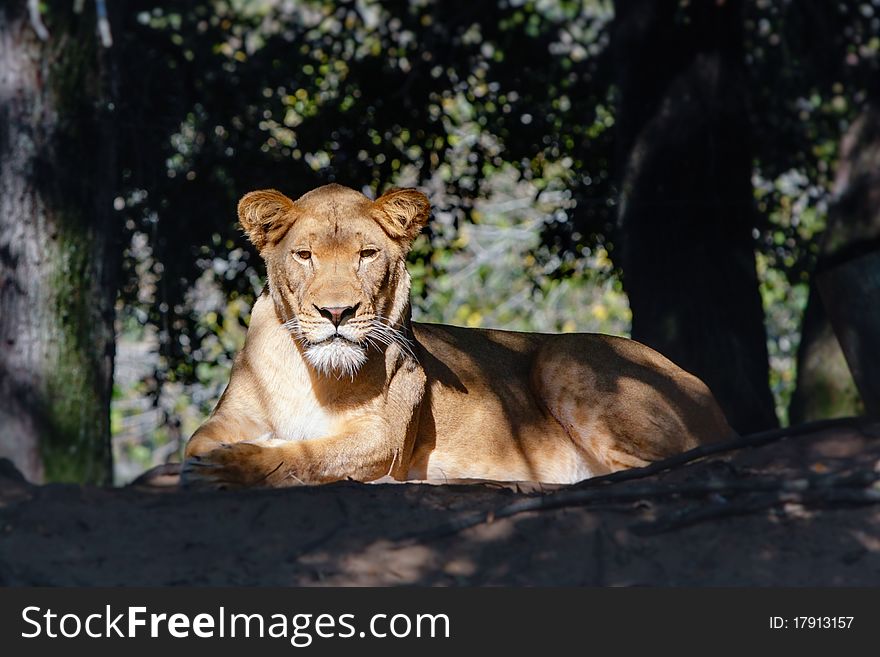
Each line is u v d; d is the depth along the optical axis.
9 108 10.68
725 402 15.41
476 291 26.19
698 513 7.76
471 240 25.73
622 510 7.98
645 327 15.77
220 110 17.14
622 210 16.05
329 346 9.51
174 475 9.52
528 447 11.59
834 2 19.20
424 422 11.11
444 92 18.17
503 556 7.52
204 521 7.93
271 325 10.31
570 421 11.47
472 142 19.36
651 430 11.23
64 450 10.48
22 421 10.34
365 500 8.34
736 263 15.73
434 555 7.53
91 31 11.13
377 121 17.38
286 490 8.47
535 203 18.50
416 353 11.05
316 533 7.80
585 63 18.89
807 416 16.39
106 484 10.82
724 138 15.80
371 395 10.18
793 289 22.33
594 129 18.59
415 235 10.29
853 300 13.10
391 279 10.11
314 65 17.66
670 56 15.88
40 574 7.17
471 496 8.55
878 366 13.02
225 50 18.64
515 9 18.67
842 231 15.17
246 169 16.94
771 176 19.91
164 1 17.58
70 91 10.91
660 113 15.80
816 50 19.47
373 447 10.01
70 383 10.57
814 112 20.00
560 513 7.92
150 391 17.92
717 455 9.25
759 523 7.78
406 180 19.42
